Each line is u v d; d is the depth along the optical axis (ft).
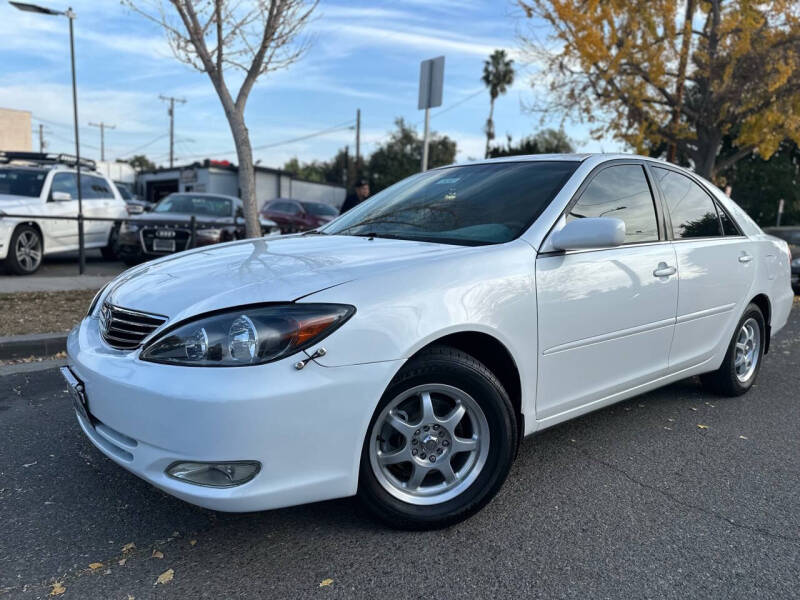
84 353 8.44
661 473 10.58
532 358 9.12
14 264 31.30
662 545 8.32
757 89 44.57
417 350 7.89
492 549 8.13
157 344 7.45
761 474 10.62
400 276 8.03
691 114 47.73
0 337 18.02
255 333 7.10
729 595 7.28
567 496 9.66
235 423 6.93
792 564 7.93
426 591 7.25
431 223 10.57
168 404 7.04
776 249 15.55
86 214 36.27
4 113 105.19
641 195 11.66
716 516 9.14
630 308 10.64
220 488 7.15
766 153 47.03
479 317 8.37
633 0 44.86
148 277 9.08
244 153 26.61
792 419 13.44
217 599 7.06
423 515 8.36
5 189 33.30
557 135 134.51
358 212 12.53
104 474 10.20
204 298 7.70
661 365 11.82
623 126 49.75
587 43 44.06
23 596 7.06
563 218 9.87
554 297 9.32
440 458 8.56
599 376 10.37
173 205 40.40
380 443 8.20
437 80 24.52
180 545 8.14
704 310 12.65
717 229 13.55
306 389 7.16
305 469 7.34
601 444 11.82
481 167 12.15
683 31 45.85
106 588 7.23
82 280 29.76
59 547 8.07
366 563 7.77
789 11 43.04
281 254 9.36
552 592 7.27
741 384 14.65
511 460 8.89
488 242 9.46
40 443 11.45
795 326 25.64
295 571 7.59
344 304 7.49
